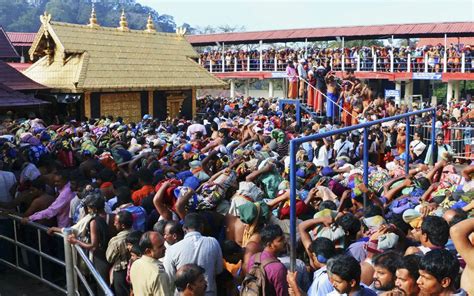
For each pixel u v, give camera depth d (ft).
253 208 20.70
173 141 43.91
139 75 74.18
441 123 62.08
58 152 39.42
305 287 18.08
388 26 112.27
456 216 19.13
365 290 14.42
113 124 51.98
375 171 32.07
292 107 73.46
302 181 30.01
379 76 106.32
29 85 65.10
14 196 29.07
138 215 23.32
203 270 15.26
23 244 26.84
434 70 101.96
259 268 17.01
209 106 86.99
